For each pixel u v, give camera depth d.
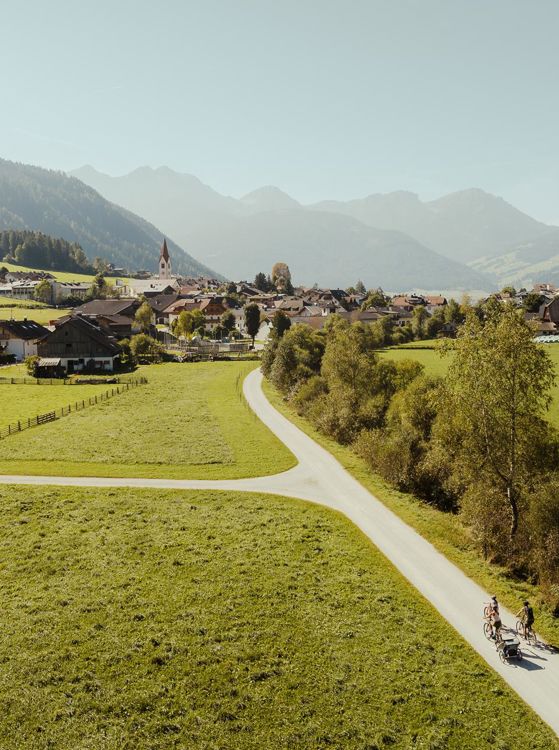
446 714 23.81
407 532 40.38
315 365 97.06
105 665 26.45
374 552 37.19
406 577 34.22
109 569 34.53
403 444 50.44
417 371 76.12
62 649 27.41
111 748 22.25
